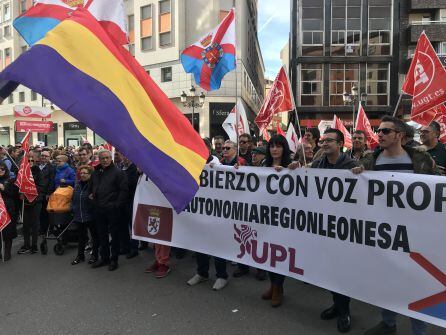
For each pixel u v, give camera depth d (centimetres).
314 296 468
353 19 3188
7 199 652
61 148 1270
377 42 3177
